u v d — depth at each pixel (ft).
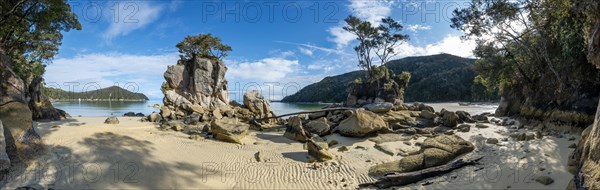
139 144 47.11
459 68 363.15
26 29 89.86
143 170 37.17
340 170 41.16
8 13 70.64
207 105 129.29
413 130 65.72
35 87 81.82
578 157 31.19
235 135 61.52
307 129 69.41
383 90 152.15
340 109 85.92
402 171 38.11
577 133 50.85
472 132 62.18
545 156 37.17
